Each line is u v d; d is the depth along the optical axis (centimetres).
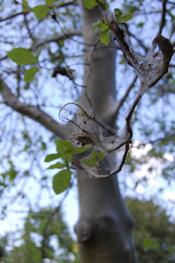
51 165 178
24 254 632
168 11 279
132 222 337
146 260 946
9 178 437
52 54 391
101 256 308
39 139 509
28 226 597
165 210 658
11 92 445
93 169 193
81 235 312
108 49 375
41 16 228
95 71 362
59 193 179
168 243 957
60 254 713
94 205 323
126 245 316
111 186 333
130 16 168
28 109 403
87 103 349
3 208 440
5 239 703
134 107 135
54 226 623
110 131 159
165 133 550
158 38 127
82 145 168
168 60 129
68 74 229
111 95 356
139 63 144
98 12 387
